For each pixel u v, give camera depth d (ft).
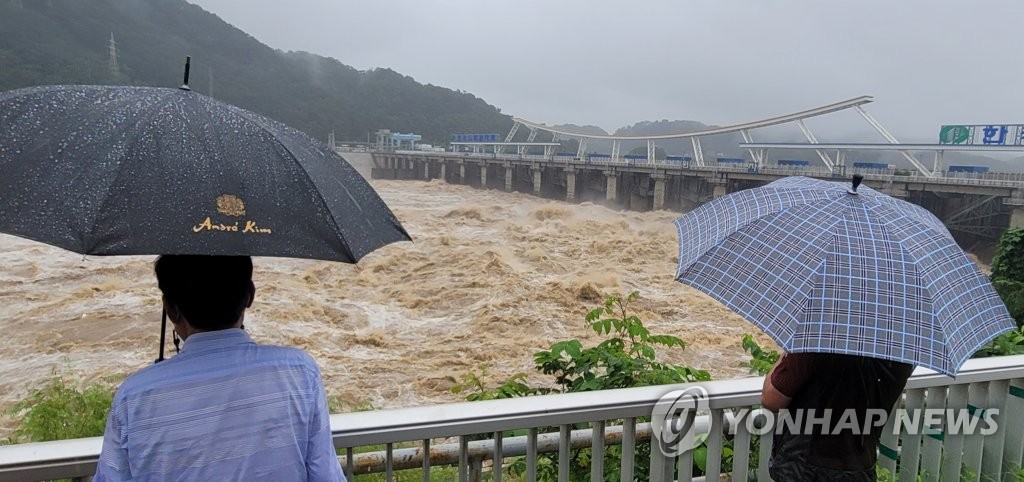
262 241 4.55
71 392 23.35
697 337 55.06
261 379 4.82
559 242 109.09
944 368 5.65
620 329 13.53
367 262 82.94
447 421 6.72
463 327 58.34
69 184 4.37
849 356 6.38
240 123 5.24
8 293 66.18
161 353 5.27
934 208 124.26
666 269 88.53
